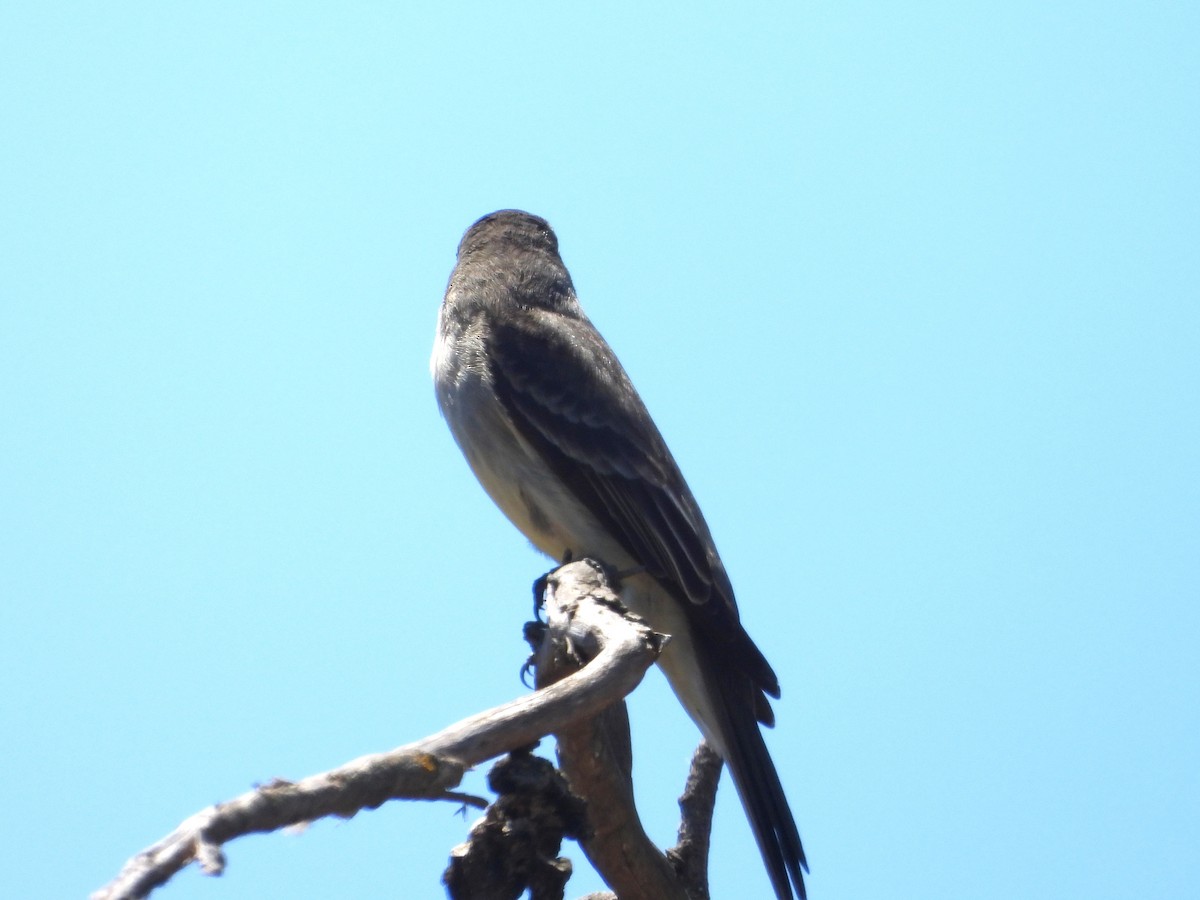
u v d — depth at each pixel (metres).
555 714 5.39
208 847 3.95
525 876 5.98
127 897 3.78
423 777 4.83
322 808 4.45
